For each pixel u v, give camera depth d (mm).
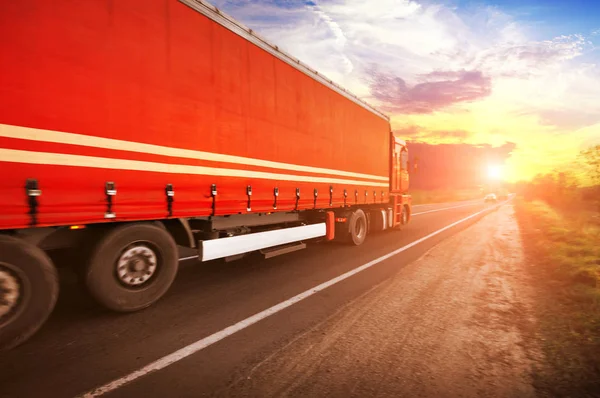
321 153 7484
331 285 5383
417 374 2771
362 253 8219
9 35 2844
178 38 4254
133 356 3025
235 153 5148
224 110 4941
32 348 3152
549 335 3572
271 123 5918
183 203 4340
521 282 5711
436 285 5461
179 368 2828
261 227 6695
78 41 3277
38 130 3010
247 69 5387
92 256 3691
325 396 2445
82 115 3311
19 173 2902
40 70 3016
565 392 2545
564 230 11258
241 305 4418
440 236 11516
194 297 4711
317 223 7965
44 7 3047
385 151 11141
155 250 4246
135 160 3781
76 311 4102
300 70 6727
